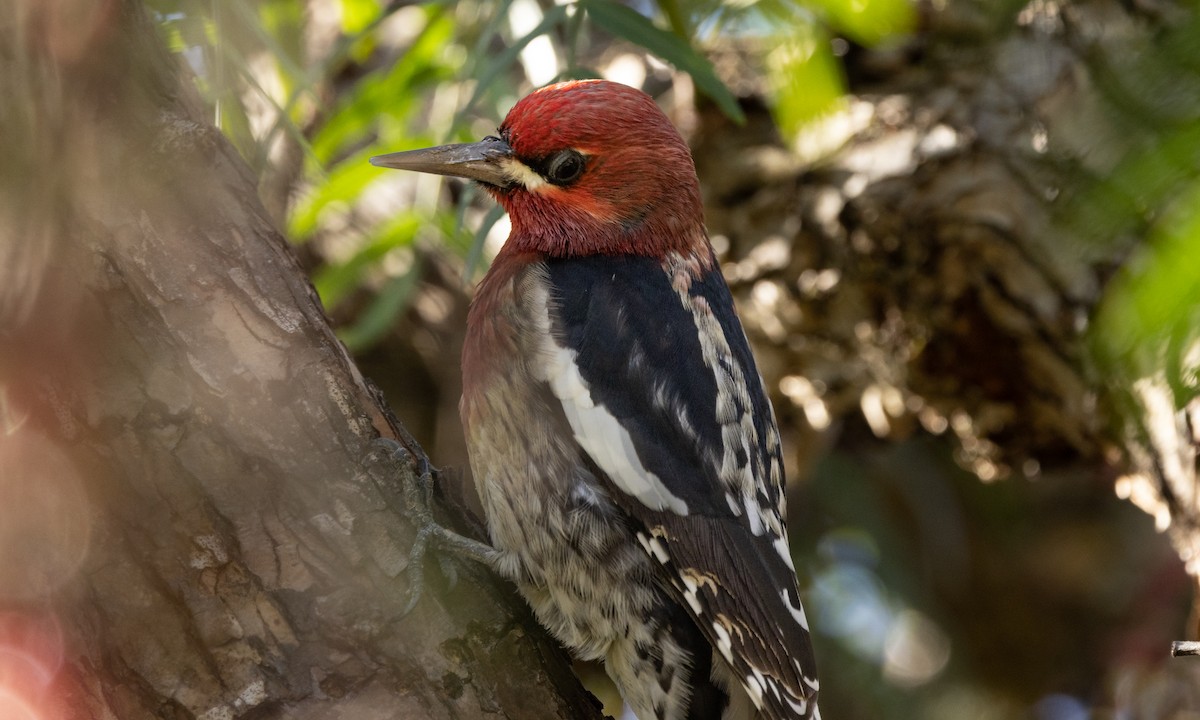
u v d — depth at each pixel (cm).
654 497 496
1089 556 982
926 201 717
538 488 500
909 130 734
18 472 380
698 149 785
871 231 732
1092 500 992
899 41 752
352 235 825
